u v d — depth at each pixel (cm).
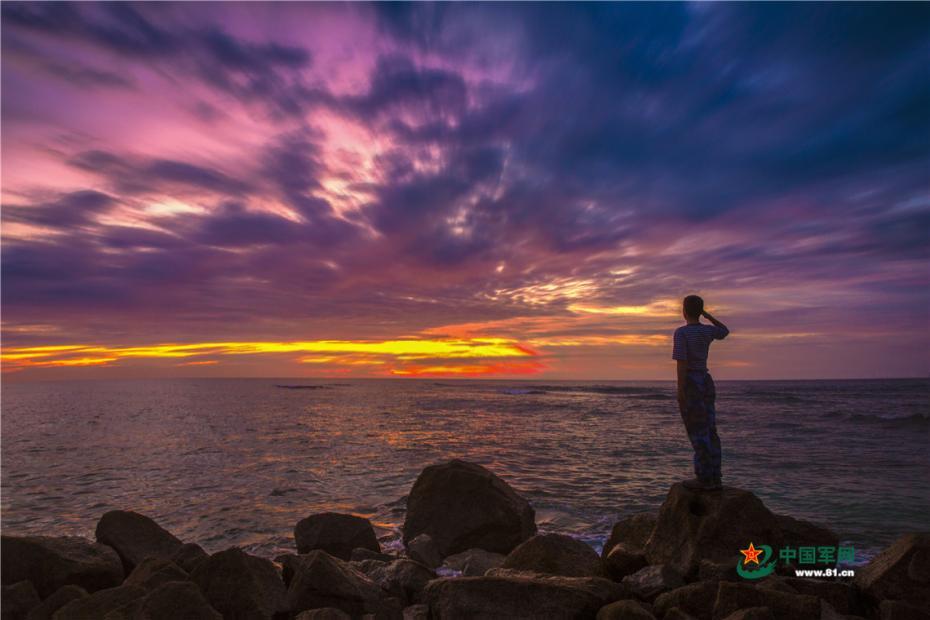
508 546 1045
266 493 1692
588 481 1795
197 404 8025
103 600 542
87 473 2120
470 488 1092
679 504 659
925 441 2811
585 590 565
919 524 1235
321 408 6762
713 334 650
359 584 596
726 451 2450
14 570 643
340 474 2009
